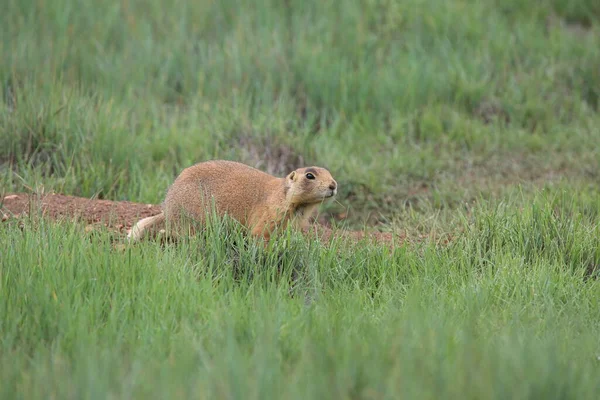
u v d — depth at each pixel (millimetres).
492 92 26094
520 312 12555
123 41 26938
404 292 13445
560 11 31922
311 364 9766
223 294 12992
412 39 28203
